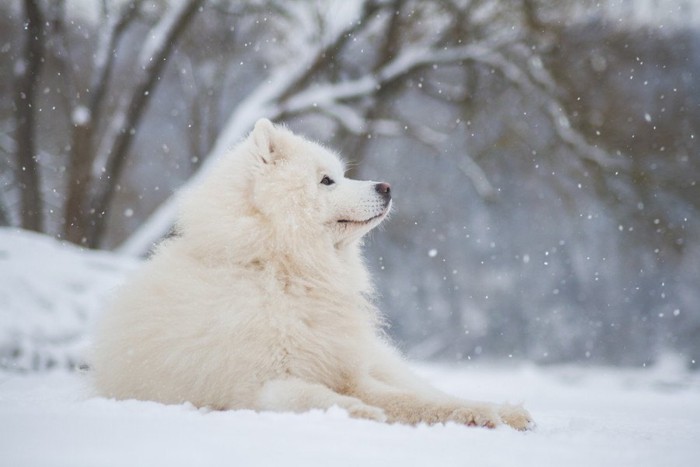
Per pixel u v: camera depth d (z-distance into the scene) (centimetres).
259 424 480
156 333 659
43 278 1479
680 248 2877
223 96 3597
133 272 741
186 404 602
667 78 2875
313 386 615
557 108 2625
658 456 406
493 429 557
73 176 2595
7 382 1023
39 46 2619
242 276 677
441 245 4034
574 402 1098
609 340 4238
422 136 2823
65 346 1352
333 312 706
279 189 711
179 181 3934
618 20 2647
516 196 3816
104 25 2628
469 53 2630
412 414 613
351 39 2720
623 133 2706
